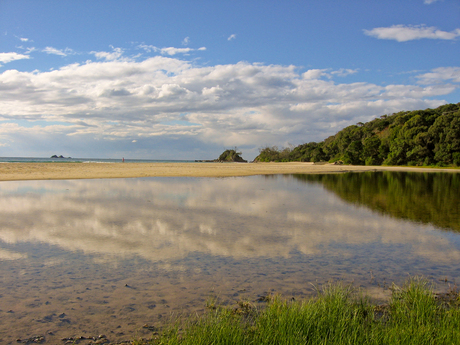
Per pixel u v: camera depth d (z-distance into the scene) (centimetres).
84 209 1080
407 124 7075
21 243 678
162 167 4531
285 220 959
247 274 525
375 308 403
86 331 350
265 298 434
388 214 1084
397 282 500
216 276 515
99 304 415
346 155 8031
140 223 880
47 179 2294
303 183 2391
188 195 1497
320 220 968
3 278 494
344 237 768
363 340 311
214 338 306
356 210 1160
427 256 630
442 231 838
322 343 302
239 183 2280
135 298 432
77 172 2992
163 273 524
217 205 1219
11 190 1602
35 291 450
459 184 2336
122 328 357
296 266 566
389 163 7144
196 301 426
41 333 345
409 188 2027
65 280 489
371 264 583
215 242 708
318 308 365
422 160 6556
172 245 680
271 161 13650
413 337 309
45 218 928
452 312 363
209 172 3538
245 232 804
